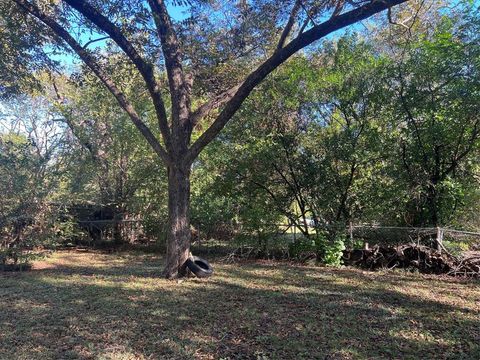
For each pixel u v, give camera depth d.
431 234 9.38
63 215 11.39
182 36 8.98
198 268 8.45
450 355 4.39
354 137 10.54
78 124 13.68
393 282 8.16
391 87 10.13
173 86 8.79
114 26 8.16
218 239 12.40
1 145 10.47
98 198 14.02
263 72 8.06
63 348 4.54
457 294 7.13
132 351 4.45
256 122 11.51
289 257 11.29
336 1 8.17
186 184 8.68
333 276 8.83
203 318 5.65
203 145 8.52
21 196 9.84
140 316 5.72
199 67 9.69
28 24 9.44
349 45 10.66
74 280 8.33
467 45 9.17
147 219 13.72
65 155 11.83
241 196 11.82
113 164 14.22
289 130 11.37
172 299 6.69
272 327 5.27
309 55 12.05
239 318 5.65
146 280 8.26
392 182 10.38
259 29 9.72
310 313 5.92
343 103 10.54
